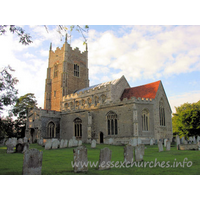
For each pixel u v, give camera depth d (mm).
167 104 42406
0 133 18062
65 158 16703
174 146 30266
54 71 70500
